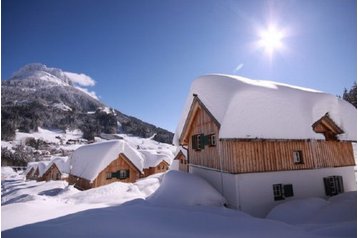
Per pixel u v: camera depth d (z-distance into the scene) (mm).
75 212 9125
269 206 12273
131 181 25969
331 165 14312
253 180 12305
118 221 7293
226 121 12117
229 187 12453
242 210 11688
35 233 6004
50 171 39125
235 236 6305
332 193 14008
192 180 13867
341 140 14719
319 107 14445
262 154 12836
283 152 13336
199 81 15938
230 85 13500
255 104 12914
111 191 17359
